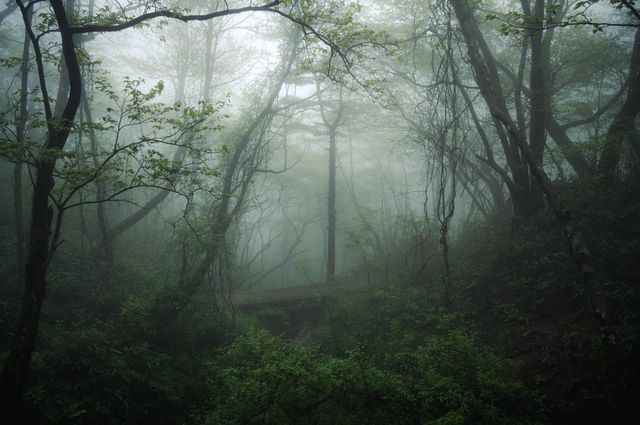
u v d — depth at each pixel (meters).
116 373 7.88
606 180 12.16
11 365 5.61
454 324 9.22
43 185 5.97
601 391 6.15
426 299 11.25
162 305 10.73
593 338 7.22
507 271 10.80
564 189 12.73
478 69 8.84
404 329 10.35
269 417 5.75
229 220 12.30
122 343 9.42
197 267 11.86
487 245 12.88
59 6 6.00
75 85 6.27
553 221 11.27
